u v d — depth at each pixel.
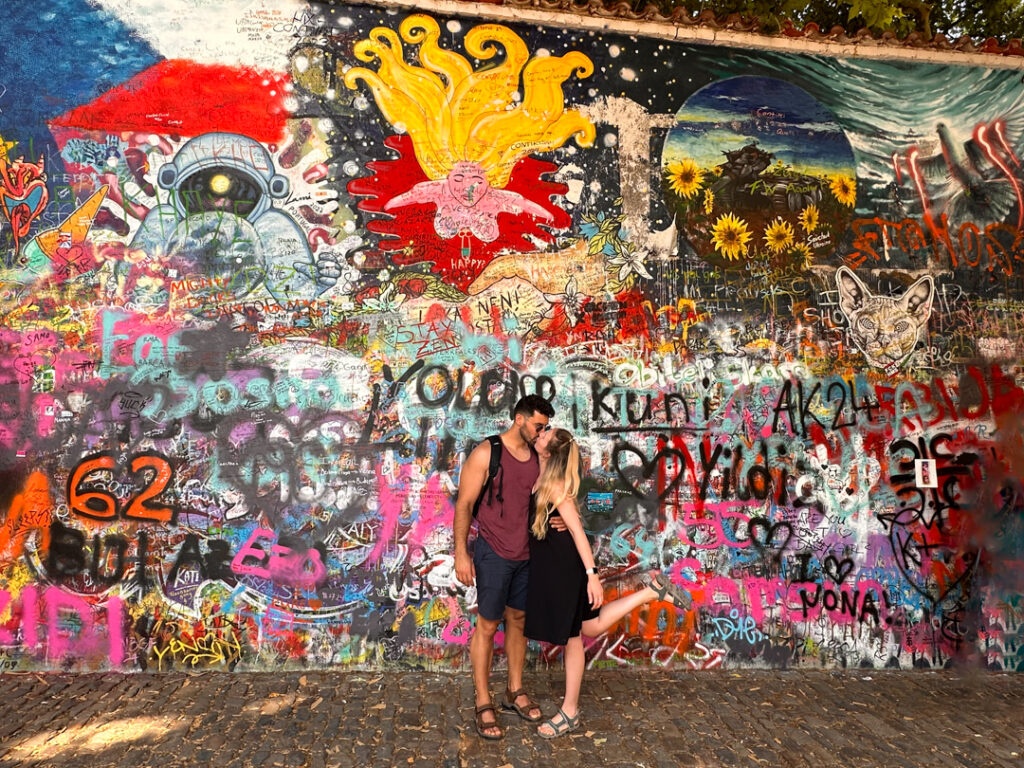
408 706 5.09
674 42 6.19
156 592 5.56
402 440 5.80
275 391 5.71
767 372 6.18
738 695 5.48
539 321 5.97
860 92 6.38
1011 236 6.50
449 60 5.95
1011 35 8.72
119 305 5.64
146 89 5.70
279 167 5.78
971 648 6.23
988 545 6.31
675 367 6.09
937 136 6.45
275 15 5.79
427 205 5.91
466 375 5.89
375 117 5.87
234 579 5.61
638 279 6.09
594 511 5.95
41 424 5.55
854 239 6.33
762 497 6.11
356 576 5.71
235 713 4.89
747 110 6.25
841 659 6.12
